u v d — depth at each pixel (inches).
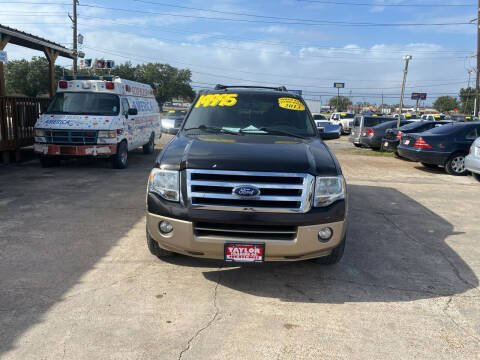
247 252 126.3
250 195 124.0
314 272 156.3
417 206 272.5
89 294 132.5
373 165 481.7
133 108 404.8
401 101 613.3
